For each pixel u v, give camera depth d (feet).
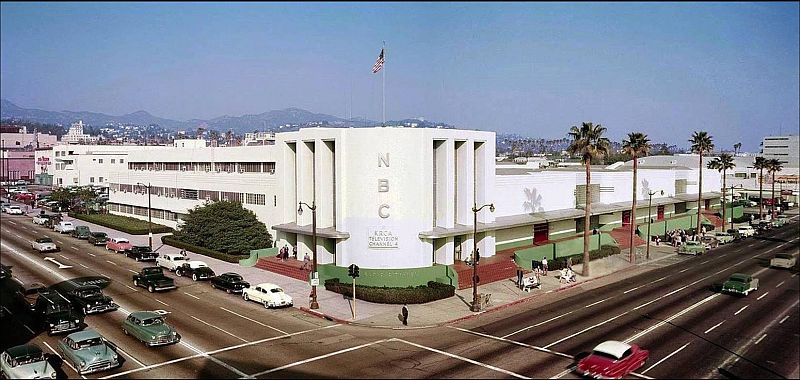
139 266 194.49
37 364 90.07
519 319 130.21
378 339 114.32
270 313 134.62
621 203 279.08
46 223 310.04
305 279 168.86
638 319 129.29
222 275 158.92
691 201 326.85
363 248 164.55
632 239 211.00
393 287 152.87
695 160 421.18
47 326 118.93
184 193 269.03
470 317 131.95
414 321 127.65
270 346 108.88
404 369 95.96
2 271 174.09
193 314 132.77
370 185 164.04
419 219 165.89
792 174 496.23
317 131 175.63
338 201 167.63
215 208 215.10
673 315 132.98
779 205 437.58
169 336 109.19
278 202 205.87
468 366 97.45
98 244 240.32
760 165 368.27
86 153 527.81
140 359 101.14
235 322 126.21
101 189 459.73
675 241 247.91
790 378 91.86
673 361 99.81
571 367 96.68
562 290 162.40
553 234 237.66
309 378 91.71
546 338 114.32
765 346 108.58
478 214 189.67
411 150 164.76
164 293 154.61
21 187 544.62
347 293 149.69
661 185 318.86
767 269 196.85
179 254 205.77
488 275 170.30
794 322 126.52
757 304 144.36
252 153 224.12
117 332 117.91
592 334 116.98
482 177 187.52
